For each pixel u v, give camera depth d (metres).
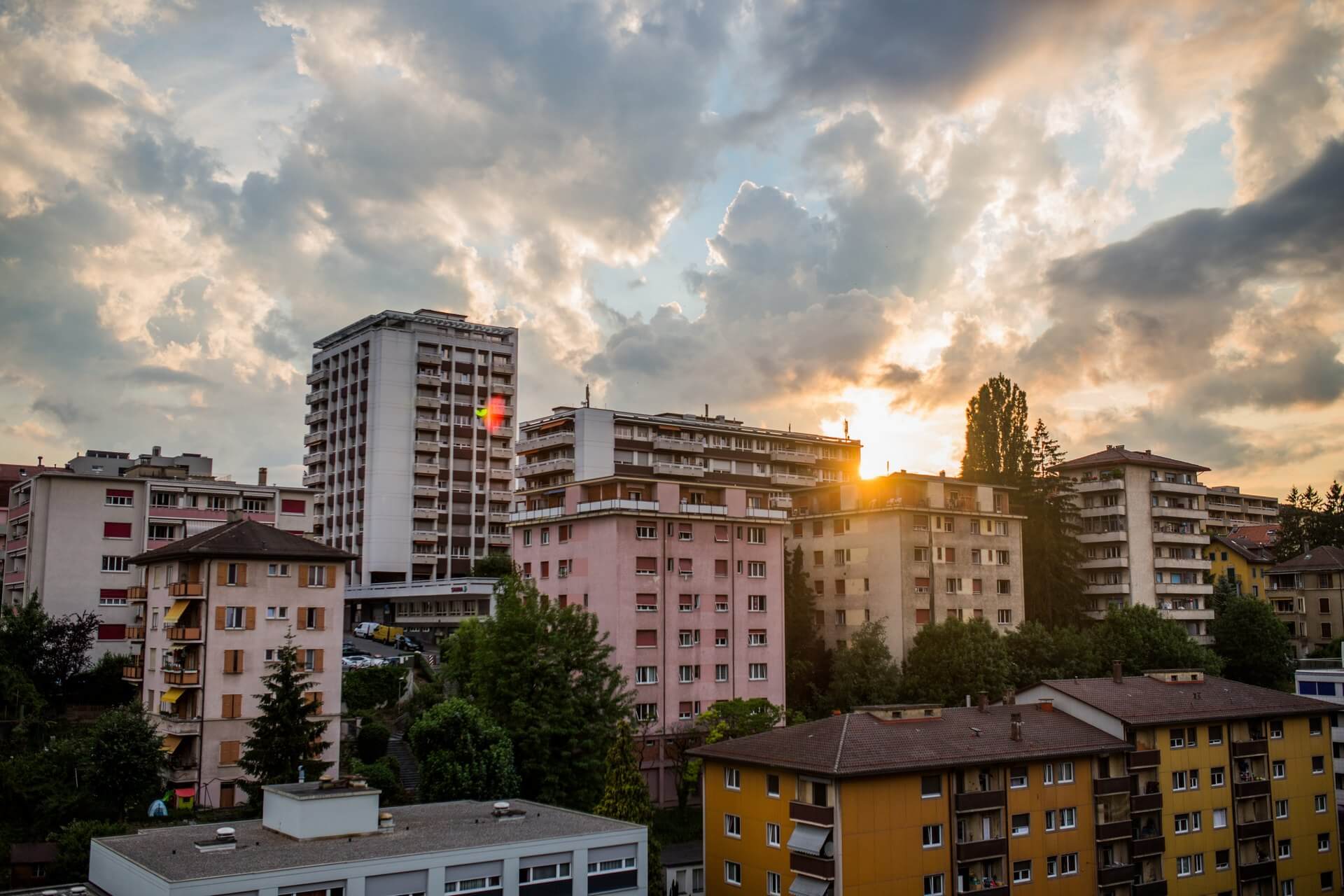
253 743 67.12
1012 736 65.12
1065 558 122.38
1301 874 76.69
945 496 113.38
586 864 49.59
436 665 118.00
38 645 91.38
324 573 79.38
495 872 47.12
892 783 58.69
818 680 108.44
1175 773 71.06
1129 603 135.50
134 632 83.19
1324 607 155.12
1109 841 66.31
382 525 161.75
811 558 117.19
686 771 83.19
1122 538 136.88
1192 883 70.56
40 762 65.69
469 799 64.69
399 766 79.88
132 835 49.03
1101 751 66.25
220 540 76.94
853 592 112.19
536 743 70.62
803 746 61.69
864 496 112.75
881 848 57.69
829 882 56.59
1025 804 63.38
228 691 74.44
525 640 73.62
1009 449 128.88
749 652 97.69
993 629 104.06
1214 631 134.62
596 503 94.00
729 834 64.81
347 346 173.25
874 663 97.94
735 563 98.38
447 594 145.62
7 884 54.56
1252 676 129.38
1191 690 78.12
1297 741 79.00
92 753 65.94
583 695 73.50
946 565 111.25
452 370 170.12
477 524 168.75
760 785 62.72
